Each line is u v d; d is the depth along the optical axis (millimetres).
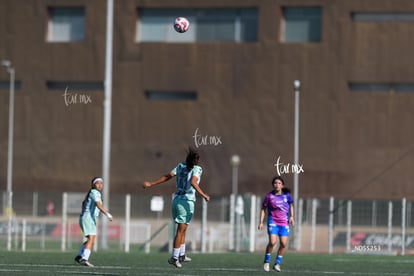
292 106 150375
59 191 156000
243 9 154250
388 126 149000
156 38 156500
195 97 154750
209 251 82438
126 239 79688
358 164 149125
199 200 138625
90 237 50625
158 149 154500
